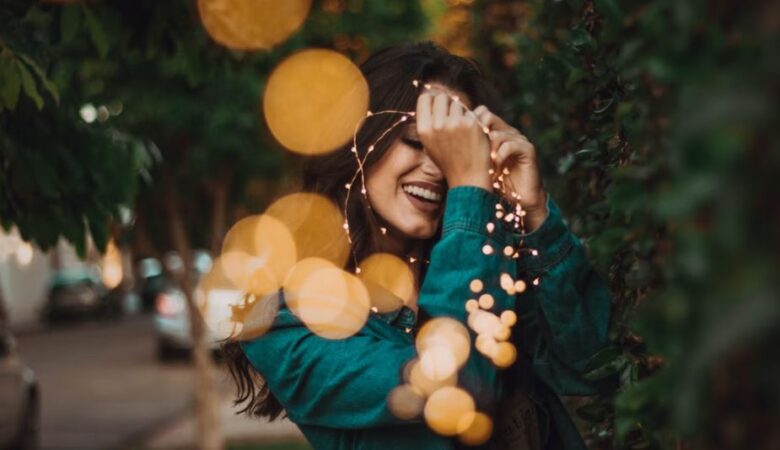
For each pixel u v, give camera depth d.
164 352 18.59
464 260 1.66
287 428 10.32
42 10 2.95
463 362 1.62
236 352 2.00
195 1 3.33
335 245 1.89
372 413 1.67
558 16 2.01
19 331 29.25
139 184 3.63
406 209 1.83
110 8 3.30
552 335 1.81
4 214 2.93
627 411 1.21
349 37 7.54
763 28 0.79
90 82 5.99
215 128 7.39
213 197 8.77
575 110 2.18
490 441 1.76
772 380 0.75
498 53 3.76
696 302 0.84
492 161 1.75
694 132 0.79
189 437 10.29
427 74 1.87
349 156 1.86
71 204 3.08
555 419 1.87
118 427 11.16
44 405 13.20
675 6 0.93
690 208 0.79
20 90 2.87
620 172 1.25
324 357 1.71
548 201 1.82
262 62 4.18
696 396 0.83
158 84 6.79
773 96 0.75
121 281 35.88
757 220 0.76
